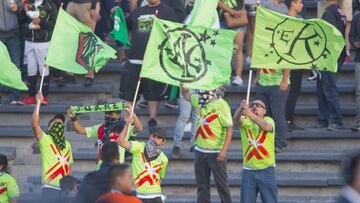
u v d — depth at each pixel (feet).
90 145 149.18
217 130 131.03
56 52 128.26
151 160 126.11
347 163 75.77
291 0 148.46
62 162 128.47
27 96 156.15
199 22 127.54
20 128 150.51
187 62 122.83
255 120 127.75
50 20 152.56
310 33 125.08
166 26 122.62
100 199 93.04
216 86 122.83
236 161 143.95
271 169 129.70
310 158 142.92
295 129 148.05
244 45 160.15
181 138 143.33
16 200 103.19
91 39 129.90
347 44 156.76
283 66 125.70
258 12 125.18
